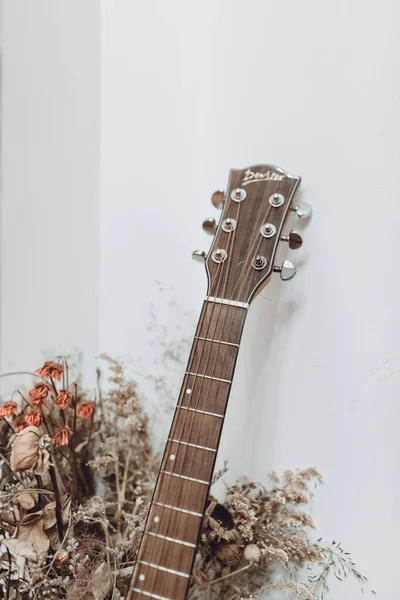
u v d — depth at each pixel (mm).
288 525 684
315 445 710
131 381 853
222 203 740
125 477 784
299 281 728
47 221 948
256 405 775
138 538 658
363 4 656
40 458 588
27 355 965
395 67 630
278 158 751
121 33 908
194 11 853
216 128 830
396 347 636
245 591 710
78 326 966
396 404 637
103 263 948
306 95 716
